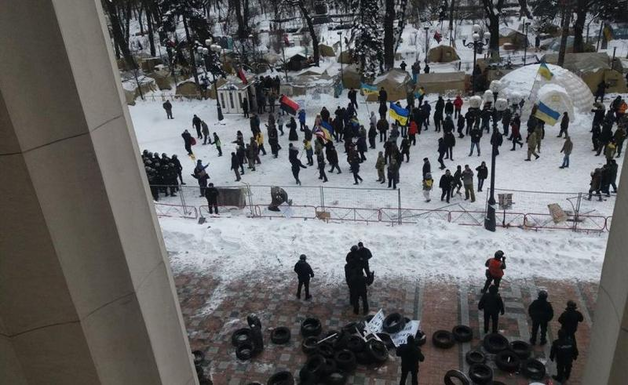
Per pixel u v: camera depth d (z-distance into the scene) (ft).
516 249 50.47
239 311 45.93
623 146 72.54
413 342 34.01
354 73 113.80
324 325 43.16
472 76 99.55
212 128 98.12
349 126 78.43
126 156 15.14
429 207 61.26
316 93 106.52
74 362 14.71
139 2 205.05
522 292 45.32
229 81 106.22
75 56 13.01
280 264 52.03
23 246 13.25
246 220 60.49
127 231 15.02
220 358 40.57
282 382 36.94
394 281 48.01
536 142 72.49
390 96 99.71
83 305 14.17
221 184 73.51
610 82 97.60
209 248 55.47
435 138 82.64
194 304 47.34
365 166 75.05
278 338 41.32
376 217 59.31
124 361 15.58
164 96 120.16
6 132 12.13
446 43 159.53
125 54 143.13
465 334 40.24
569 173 66.85
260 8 242.99
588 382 16.72
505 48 147.64
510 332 40.78
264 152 83.10
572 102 82.58
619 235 14.38
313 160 79.00
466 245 51.34
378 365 38.37
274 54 146.61
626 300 13.39
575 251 49.47
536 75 78.18
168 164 71.56
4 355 14.47
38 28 12.20
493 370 37.29
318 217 59.36
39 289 13.74
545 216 56.29
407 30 179.93
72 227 13.60
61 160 13.08
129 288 15.16
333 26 192.54
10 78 11.93
